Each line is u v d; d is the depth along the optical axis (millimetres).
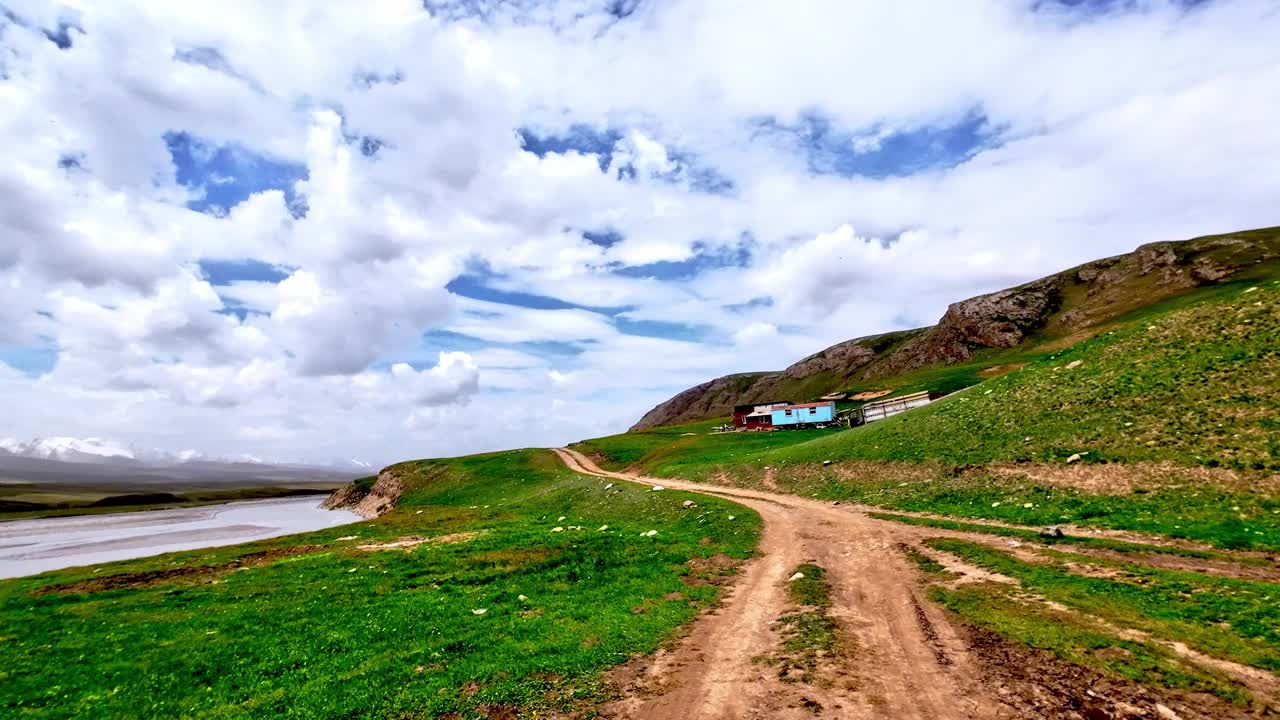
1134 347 49844
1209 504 29156
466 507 88562
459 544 44062
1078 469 37781
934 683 15500
